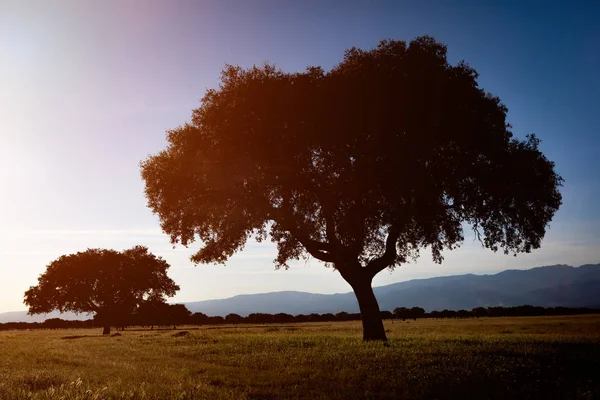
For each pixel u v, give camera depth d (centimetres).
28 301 7275
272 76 2586
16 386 1147
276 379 1384
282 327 6925
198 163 2578
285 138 2405
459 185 2417
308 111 2350
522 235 2592
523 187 2406
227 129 2444
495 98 2562
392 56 2459
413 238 2603
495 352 1781
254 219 2712
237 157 2433
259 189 2577
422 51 2452
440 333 4016
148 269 7731
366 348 2070
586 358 1612
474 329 4931
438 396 1147
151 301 8106
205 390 1149
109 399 1001
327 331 5050
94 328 11456
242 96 2483
